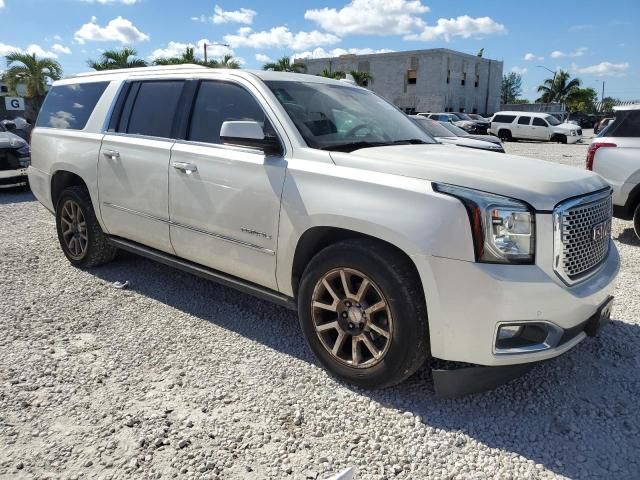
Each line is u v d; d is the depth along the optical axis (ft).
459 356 9.41
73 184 18.13
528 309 9.01
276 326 13.64
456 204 9.13
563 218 9.30
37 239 21.85
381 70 193.57
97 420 9.52
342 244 10.32
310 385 10.80
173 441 8.99
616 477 8.38
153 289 16.06
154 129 14.53
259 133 11.24
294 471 8.36
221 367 11.50
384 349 9.96
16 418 9.52
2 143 32.63
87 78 17.66
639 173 22.43
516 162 11.09
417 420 9.71
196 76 13.93
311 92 13.14
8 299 15.03
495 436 9.33
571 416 9.96
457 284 9.09
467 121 112.68
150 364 11.57
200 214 12.97
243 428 9.39
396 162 10.26
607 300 10.70
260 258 11.89
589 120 186.60
